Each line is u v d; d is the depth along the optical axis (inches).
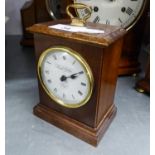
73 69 27.6
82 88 28.0
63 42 26.3
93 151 29.0
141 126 34.0
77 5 28.5
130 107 38.9
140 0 42.3
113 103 36.9
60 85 30.4
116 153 28.7
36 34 28.7
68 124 31.6
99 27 29.8
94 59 24.8
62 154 28.2
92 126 29.9
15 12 72.9
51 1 53.9
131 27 45.2
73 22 29.5
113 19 45.3
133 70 50.6
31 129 32.5
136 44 48.6
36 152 28.3
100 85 26.5
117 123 34.6
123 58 49.3
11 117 34.9
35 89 43.5
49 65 30.0
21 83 45.6
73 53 25.9
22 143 29.7
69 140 30.7
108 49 25.3
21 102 38.9
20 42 66.2
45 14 59.7
